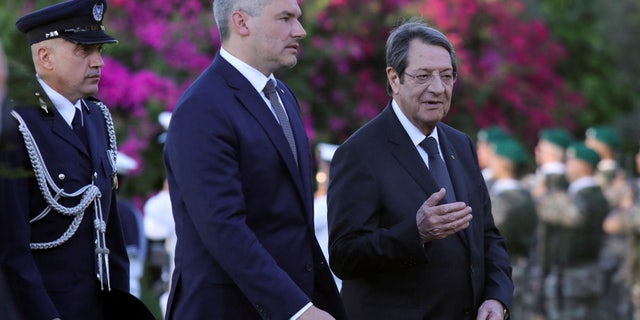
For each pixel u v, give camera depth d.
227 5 8.64
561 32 32.16
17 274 8.30
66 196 8.76
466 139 10.25
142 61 20.55
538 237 21.75
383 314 9.53
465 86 24.33
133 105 19.81
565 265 21.34
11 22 18.69
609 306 23.12
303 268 8.66
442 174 9.76
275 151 8.55
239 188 8.34
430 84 9.53
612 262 23.17
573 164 21.39
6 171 7.31
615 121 31.95
